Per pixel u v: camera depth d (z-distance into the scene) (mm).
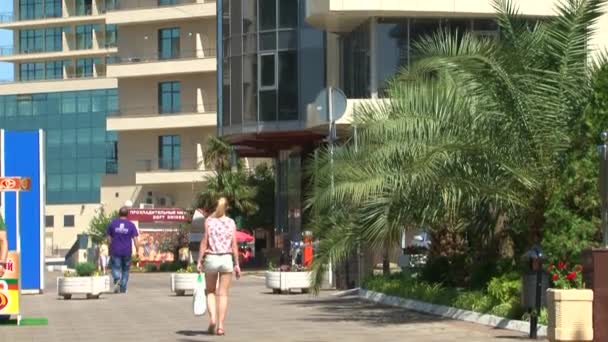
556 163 19141
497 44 19750
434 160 18922
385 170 19516
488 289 19516
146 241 65500
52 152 114188
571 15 19750
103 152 112250
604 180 14852
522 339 16141
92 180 112688
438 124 19625
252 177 71062
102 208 85562
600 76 18469
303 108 48812
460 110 19547
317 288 21750
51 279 43156
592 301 14180
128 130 87000
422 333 17312
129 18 85312
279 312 22016
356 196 19453
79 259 63875
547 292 14852
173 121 84500
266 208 70688
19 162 30703
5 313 19375
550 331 14430
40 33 117312
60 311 23094
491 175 19391
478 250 22188
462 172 19172
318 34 48781
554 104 19234
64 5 115250
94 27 114812
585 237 17328
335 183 20094
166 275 51062
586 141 18406
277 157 57812
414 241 30281
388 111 20312
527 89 19281
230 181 69125
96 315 21891
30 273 30703
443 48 21047
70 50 115750
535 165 19266
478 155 19141
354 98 44875
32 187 30734
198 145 85875
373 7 41438
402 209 19953
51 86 113812
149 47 86250
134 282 40000
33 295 29594
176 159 86688
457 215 20406
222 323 17281
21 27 117312
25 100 114938
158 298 27672
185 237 64000
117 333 17828
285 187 55906
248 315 21281
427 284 23281
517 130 19281
